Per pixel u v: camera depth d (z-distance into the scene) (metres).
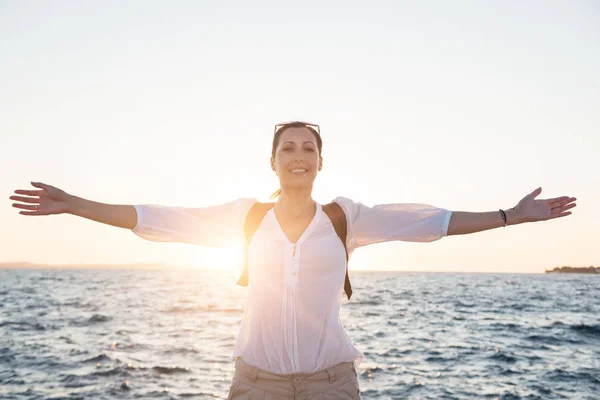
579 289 60.38
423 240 2.48
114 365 11.51
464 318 23.80
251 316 2.46
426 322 22.00
